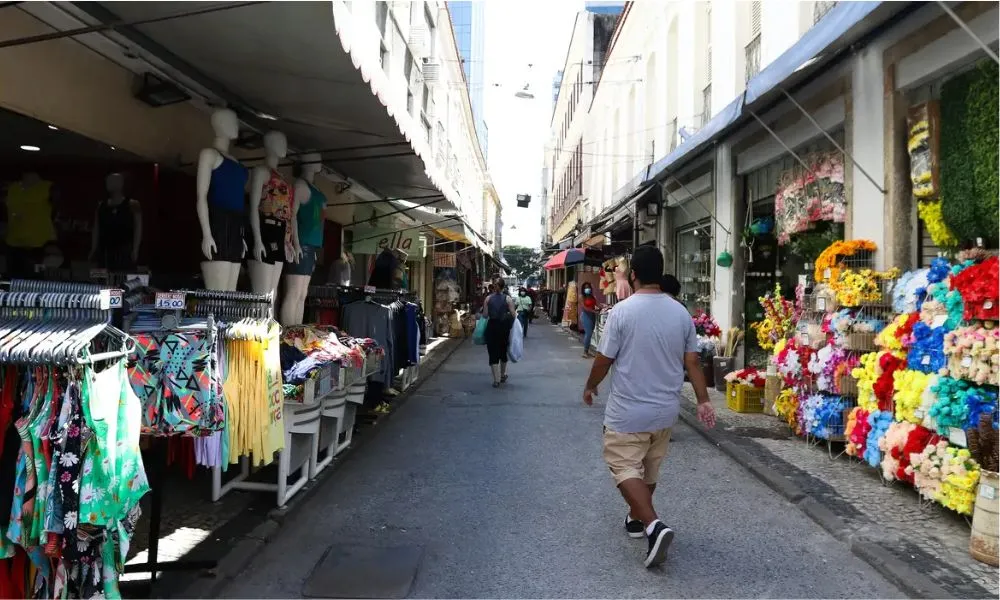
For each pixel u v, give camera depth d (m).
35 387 2.75
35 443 2.66
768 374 8.15
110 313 2.95
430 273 22.06
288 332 5.86
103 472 2.71
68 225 5.50
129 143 5.47
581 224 28.72
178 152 6.24
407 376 10.55
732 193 10.61
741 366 10.37
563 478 5.88
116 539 2.89
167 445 3.92
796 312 7.46
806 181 7.97
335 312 8.35
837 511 4.80
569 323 24.16
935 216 5.66
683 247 14.40
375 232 12.06
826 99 7.57
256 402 4.09
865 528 4.45
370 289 8.79
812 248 7.77
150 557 3.73
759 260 10.44
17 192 5.32
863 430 5.55
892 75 6.29
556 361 15.10
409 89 14.83
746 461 6.18
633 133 19.78
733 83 10.82
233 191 5.34
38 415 2.70
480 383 11.62
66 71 4.70
